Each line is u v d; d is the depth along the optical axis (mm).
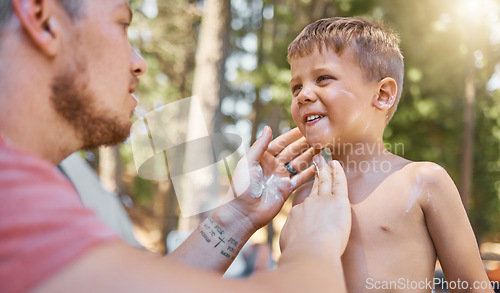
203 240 1169
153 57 10531
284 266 629
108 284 448
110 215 3070
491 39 7383
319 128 1201
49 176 528
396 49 1341
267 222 1198
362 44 1220
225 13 6289
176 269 489
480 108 8984
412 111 7453
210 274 513
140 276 460
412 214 1083
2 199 477
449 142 8383
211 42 6230
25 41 647
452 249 1054
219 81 6148
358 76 1201
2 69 637
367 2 7117
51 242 459
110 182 10242
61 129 714
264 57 9133
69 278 445
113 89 752
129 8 793
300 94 1231
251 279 553
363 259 1076
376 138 1240
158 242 10031
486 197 9273
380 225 1093
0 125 634
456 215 1069
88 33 700
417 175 1120
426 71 7762
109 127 766
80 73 699
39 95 668
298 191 1285
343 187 1006
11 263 445
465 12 7367
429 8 7391
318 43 1227
